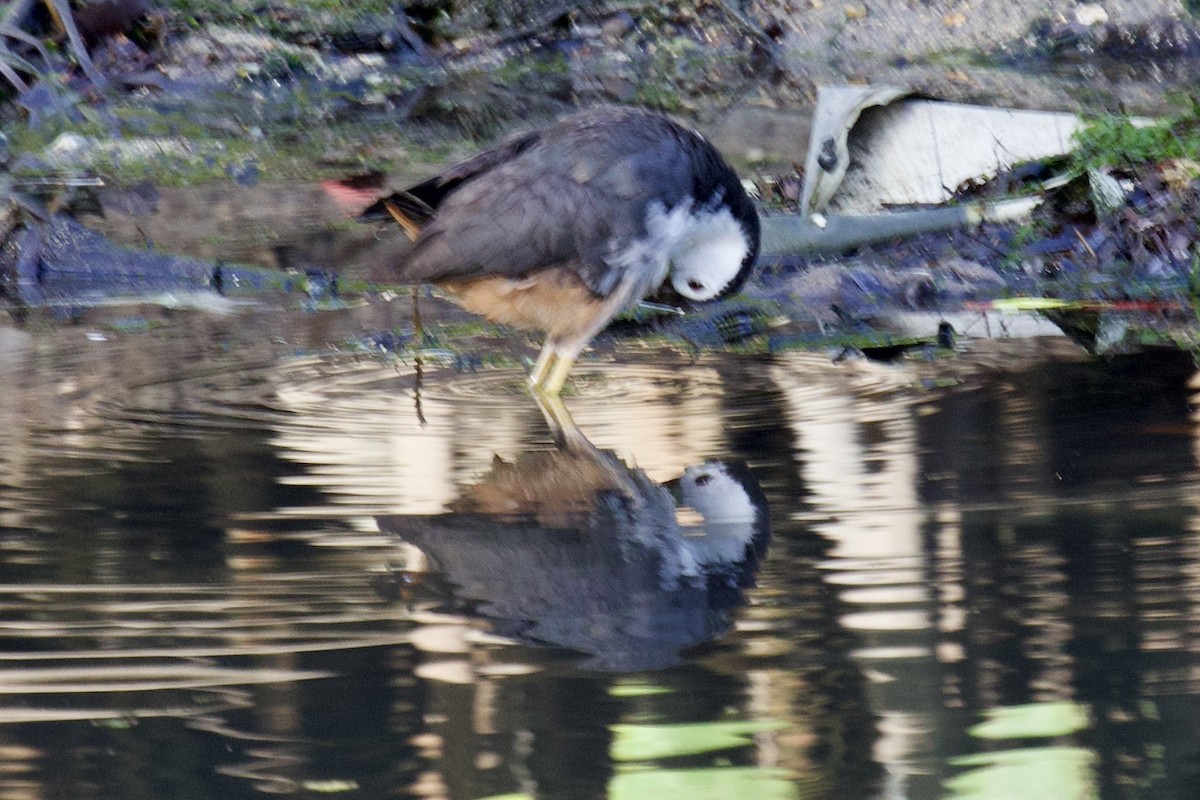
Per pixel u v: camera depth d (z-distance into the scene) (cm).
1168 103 1741
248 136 1692
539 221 1002
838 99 1443
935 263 1334
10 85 1722
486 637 647
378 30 1952
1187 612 652
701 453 903
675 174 1045
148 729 566
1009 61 1934
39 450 898
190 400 1015
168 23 1883
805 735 559
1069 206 1396
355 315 1238
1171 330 1164
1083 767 532
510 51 1980
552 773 532
